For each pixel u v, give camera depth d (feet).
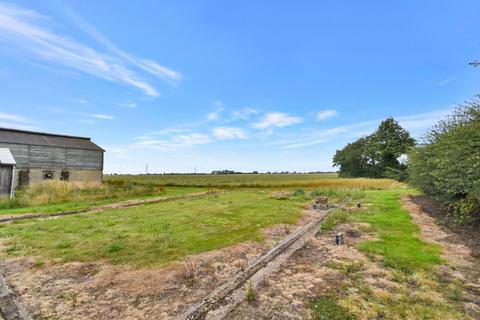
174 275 16.58
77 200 53.52
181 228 29.19
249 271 16.88
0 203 45.11
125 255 20.36
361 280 15.37
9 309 12.97
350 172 202.49
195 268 17.56
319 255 19.76
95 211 41.63
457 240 22.71
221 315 12.00
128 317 12.15
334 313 12.04
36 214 37.52
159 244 22.97
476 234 24.38
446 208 36.63
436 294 13.67
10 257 20.24
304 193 73.82
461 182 23.65
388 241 22.81
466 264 17.47
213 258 19.57
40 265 18.63
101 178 95.66
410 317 11.67
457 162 23.90
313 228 29.22
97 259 19.63
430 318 11.60
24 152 76.69
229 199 59.36
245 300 13.29
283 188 103.40
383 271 16.55
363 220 31.78
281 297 13.56
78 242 23.97
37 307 13.15
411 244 21.80
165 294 14.32
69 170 86.84
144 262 18.84
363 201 51.52
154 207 45.91
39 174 79.61
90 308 13.01
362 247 21.12
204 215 37.45
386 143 158.61
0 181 59.21
